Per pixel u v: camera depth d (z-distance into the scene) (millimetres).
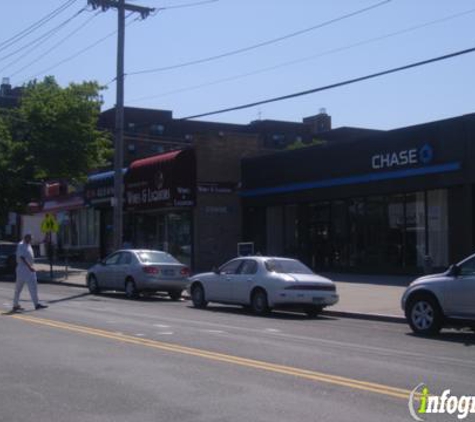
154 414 7473
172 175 33094
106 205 39938
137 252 23531
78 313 17500
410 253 27062
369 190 28141
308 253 31484
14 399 8180
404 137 26703
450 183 24969
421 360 11062
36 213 51531
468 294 13859
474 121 24297
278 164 32625
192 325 15336
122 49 27500
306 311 18969
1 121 36906
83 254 45969
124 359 10742
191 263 33969
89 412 7578
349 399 8164
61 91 35469
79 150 35188
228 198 34531
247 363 10438
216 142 34375
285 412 7547
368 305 19672
